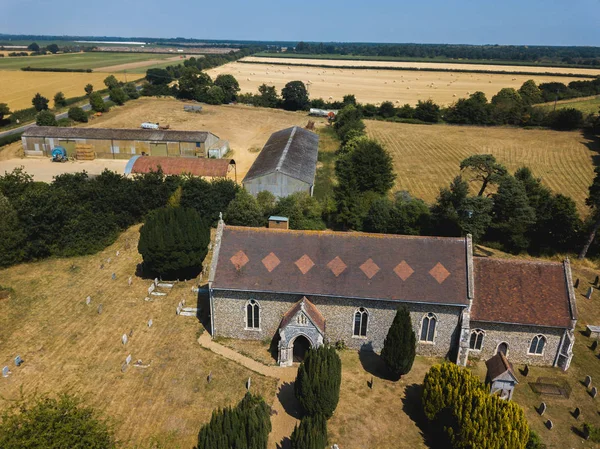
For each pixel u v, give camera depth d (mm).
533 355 47438
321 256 48844
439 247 48531
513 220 71000
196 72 191500
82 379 43438
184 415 39844
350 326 48406
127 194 77812
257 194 84125
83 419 30391
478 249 73812
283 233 50375
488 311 46219
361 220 74625
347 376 45375
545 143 134875
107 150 117500
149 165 99062
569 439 38781
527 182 78438
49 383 42719
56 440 27500
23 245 66312
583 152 125312
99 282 61531
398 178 107438
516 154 124938
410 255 48281
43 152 118250
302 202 77188
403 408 41750
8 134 134625
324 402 38188
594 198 69188
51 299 56969
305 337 46125
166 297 58250
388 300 46125
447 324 46938
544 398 43281
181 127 149375
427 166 116688
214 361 46750
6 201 66812
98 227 72062
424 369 46719
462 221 67938
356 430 39156
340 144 134000
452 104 185625
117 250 71375
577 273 68000
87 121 150500
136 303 56656
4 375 43406
